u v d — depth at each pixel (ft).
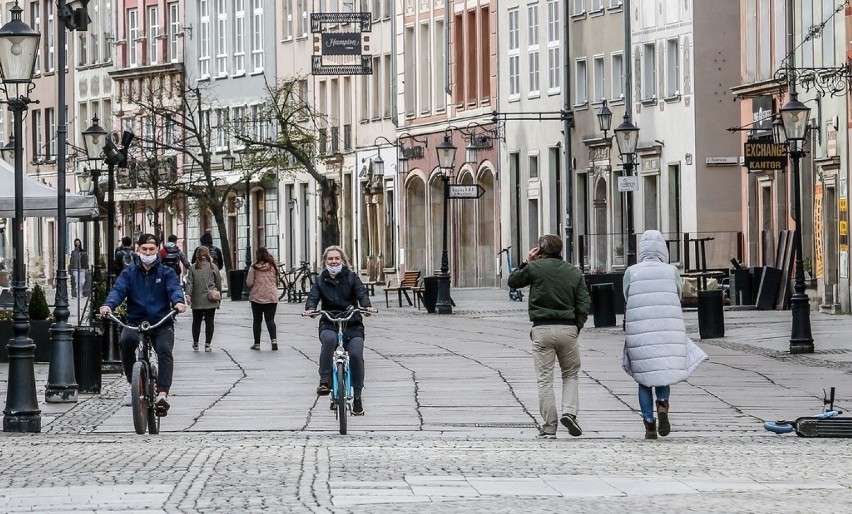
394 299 433.89
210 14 603.26
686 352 129.80
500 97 458.09
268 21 574.15
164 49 623.77
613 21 411.54
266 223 579.48
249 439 129.90
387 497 89.66
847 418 131.13
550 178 436.35
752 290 323.16
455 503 86.94
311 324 308.19
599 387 173.27
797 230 217.15
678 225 388.78
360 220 526.57
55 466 106.73
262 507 85.05
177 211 522.88
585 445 122.72
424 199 492.54
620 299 323.98
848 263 297.33
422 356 219.41
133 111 632.38
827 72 287.28
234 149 585.22
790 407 154.20
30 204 214.07
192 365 208.95
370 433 135.64
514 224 453.99
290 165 522.06
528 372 193.47
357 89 528.63
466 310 351.67
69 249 654.12
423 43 494.59
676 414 149.07
